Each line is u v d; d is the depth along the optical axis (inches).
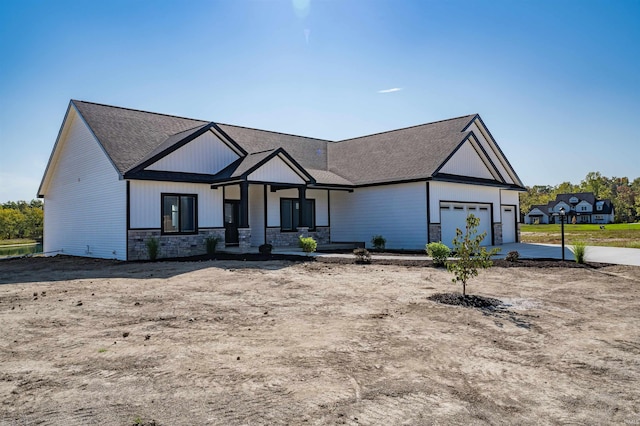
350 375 200.5
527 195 4345.5
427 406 169.3
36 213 1887.3
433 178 780.0
